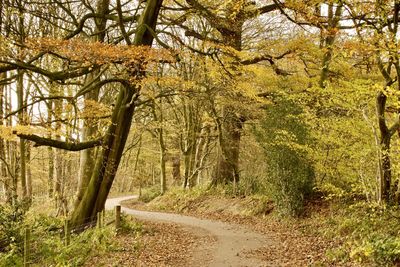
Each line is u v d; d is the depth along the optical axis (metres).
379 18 9.12
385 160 11.45
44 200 28.41
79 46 10.80
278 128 16.08
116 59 11.52
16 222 12.92
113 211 18.38
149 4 15.19
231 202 22.12
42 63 17.94
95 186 15.94
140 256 11.19
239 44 20.00
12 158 20.81
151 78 13.05
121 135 15.97
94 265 10.34
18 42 11.30
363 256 9.09
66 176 22.77
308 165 15.94
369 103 11.91
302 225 14.88
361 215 12.37
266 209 18.86
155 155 42.53
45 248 11.83
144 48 11.74
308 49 17.58
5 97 19.81
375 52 9.56
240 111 21.50
